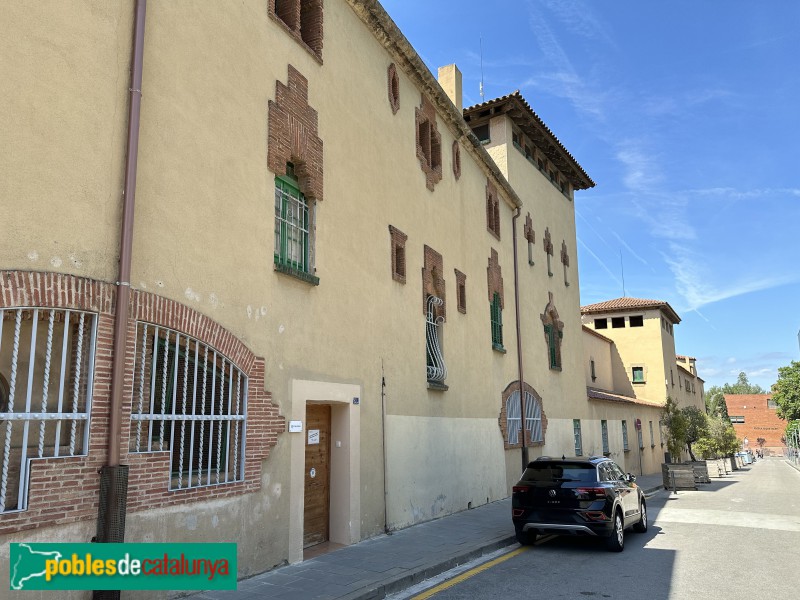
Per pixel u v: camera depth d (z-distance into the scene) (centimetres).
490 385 1767
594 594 803
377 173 1250
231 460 799
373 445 1138
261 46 926
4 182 560
